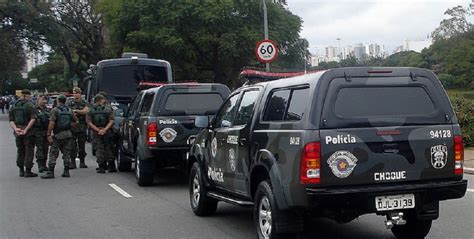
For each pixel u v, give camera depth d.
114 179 13.16
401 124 5.92
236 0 27.58
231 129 7.50
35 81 87.81
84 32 51.00
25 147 13.64
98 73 19.80
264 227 6.51
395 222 5.91
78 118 15.12
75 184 12.39
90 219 8.67
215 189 8.37
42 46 50.75
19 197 10.73
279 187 6.06
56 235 7.64
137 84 20.00
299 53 30.75
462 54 69.44
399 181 5.88
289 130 5.98
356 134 5.75
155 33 27.62
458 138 6.13
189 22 28.12
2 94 100.38
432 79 6.21
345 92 5.86
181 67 29.75
